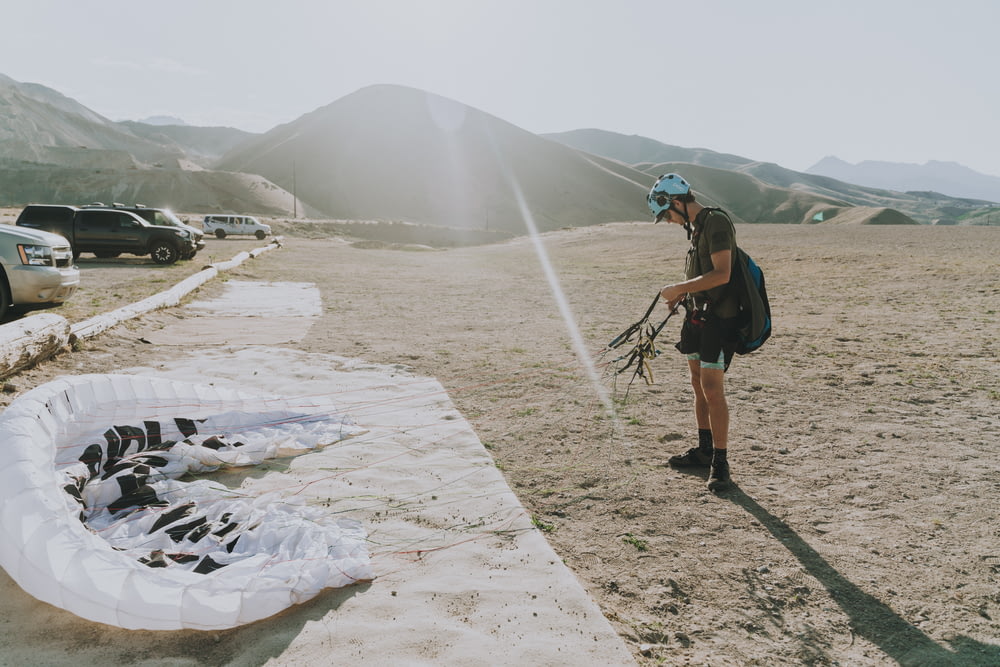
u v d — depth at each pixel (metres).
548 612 2.72
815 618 2.79
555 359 8.12
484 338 9.64
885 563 3.22
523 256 34.44
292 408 5.31
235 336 9.45
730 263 3.95
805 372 7.32
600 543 3.42
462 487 4.04
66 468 3.53
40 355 6.73
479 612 2.72
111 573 2.59
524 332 10.21
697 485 4.21
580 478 4.31
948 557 3.27
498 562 3.14
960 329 9.77
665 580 3.06
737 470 4.46
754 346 4.09
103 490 3.52
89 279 16.27
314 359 7.79
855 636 2.66
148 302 10.79
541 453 4.78
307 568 2.85
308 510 3.55
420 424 5.31
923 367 7.45
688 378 7.19
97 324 8.38
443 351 8.56
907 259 19.94
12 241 9.11
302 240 55.88
